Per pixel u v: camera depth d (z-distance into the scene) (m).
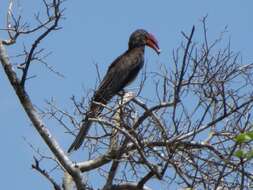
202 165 12.26
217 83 12.38
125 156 13.42
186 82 12.42
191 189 10.55
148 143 12.52
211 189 12.08
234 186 11.96
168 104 12.38
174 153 12.40
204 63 12.35
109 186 13.41
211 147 12.91
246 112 12.13
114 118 12.99
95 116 13.07
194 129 12.13
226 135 13.15
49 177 12.36
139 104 12.80
